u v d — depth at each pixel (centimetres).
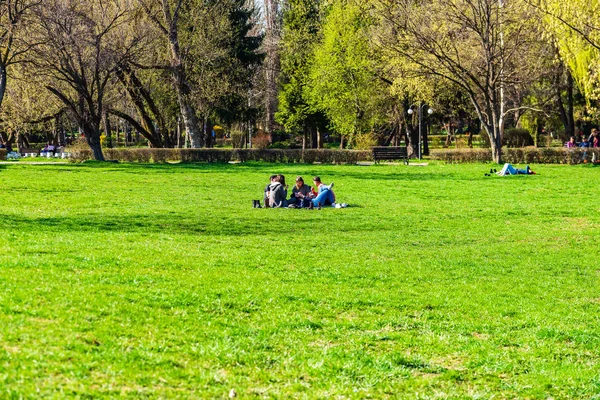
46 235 2178
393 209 3478
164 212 3116
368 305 1572
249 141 12481
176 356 1109
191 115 8250
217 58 8750
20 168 5669
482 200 3925
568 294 1809
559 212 3450
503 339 1380
